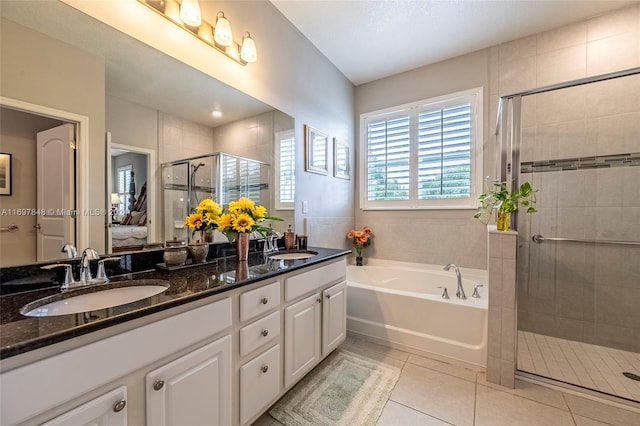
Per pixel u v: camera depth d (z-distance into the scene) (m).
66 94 1.15
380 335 2.30
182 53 1.58
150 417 0.88
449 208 2.95
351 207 3.49
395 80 3.29
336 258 2.04
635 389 1.67
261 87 2.12
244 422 1.24
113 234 1.32
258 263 1.67
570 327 2.33
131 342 0.83
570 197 2.34
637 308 2.15
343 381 1.78
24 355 0.64
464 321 1.99
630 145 2.15
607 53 2.25
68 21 1.15
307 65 2.63
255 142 2.10
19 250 1.03
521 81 2.58
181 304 0.97
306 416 1.48
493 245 1.81
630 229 2.16
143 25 1.40
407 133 3.22
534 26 2.42
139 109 1.41
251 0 2.01
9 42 1.00
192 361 1.01
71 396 0.71
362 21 2.38
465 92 2.86
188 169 1.66
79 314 0.81
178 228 1.61
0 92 0.98
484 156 2.76
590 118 2.27
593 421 1.44
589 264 2.28
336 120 3.14
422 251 3.12
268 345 1.40
